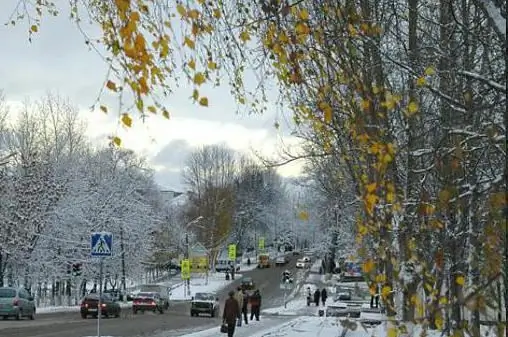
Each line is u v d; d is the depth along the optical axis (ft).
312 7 30.86
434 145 34.78
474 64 34.50
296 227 370.12
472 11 36.91
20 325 93.56
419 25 37.63
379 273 31.63
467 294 25.94
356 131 32.89
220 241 307.78
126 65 21.01
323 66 31.17
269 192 381.19
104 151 172.96
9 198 139.44
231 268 295.89
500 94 29.35
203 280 280.31
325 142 38.60
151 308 146.72
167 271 292.20
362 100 32.55
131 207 172.35
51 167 150.61
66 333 81.30
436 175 32.17
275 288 244.83
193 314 138.62
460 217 30.91
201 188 325.21
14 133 157.17
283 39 28.73
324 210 108.68
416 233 31.60
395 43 37.99
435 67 34.24
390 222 31.63
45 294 176.55
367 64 32.30
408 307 29.66
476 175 31.55
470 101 30.37
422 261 30.45
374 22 34.68
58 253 148.36
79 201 146.82
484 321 26.40
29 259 142.31
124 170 176.45
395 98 32.32
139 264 187.83
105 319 118.62
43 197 141.79
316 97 32.48
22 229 139.03
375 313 80.74
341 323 40.45
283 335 71.97
